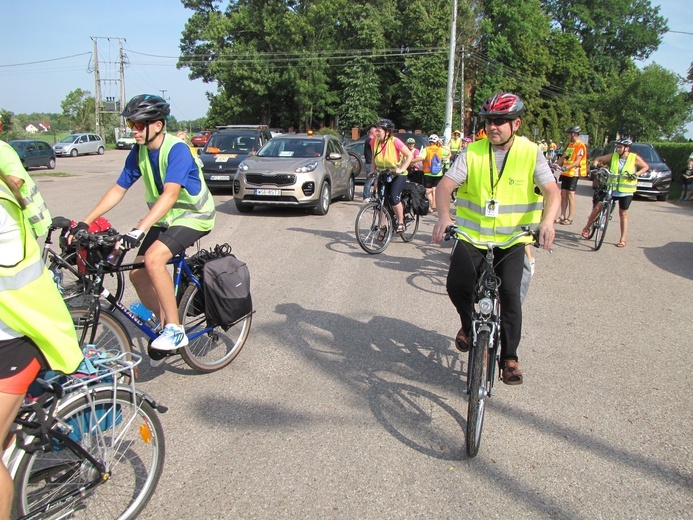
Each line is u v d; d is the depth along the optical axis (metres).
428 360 4.57
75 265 3.54
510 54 49.84
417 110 44.97
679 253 8.98
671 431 3.59
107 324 3.61
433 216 12.29
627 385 4.21
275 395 3.95
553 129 52.12
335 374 4.29
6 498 2.18
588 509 2.85
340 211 12.42
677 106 36.81
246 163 11.45
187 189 3.72
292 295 6.19
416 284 6.73
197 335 4.16
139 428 2.78
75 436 2.52
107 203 3.84
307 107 47.06
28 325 2.08
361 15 48.38
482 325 3.27
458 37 45.75
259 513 2.77
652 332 5.33
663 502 2.91
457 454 3.29
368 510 2.80
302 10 47.50
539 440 3.46
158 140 3.68
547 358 4.67
